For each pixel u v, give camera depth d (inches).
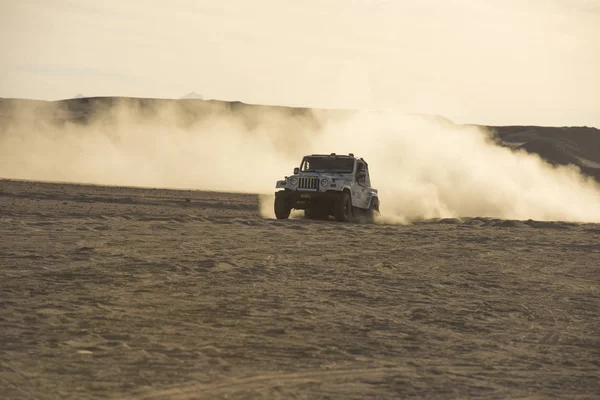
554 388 919.7
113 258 1819.6
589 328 1325.0
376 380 909.8
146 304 1306.6
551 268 2137.1
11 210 3100.4
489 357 1066.7
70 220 2775.6
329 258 2073.1
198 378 882.1
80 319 1163.9
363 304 1423.5
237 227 2876.5
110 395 804.6
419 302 1478.8
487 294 1628.9
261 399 813.2
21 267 1633.9
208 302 1350.9
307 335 1135.6
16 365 901.2
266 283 1595.7
